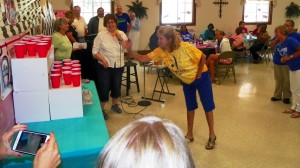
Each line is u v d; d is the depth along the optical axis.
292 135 3.51
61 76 2.02
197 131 3.62
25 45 1.80
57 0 8.22
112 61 3.69
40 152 1.07
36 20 2.86
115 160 0.55
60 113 1.91
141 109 4.41
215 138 3.24
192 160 0.58
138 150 0.55
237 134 3.54
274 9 10.48
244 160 2.95
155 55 2.99
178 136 0.59
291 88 4.14
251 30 10.46
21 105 1.82
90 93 2.46
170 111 4.34
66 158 1.53
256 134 3.54
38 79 1.81
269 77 6.58
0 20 1.61
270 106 4.57
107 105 4.51
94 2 8.70
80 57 4.31
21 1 2.23
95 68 4.16
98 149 1.56
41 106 1.86
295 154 3.06
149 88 5.55
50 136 1.29
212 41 7.90
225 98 4.99
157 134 0.58
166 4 9.44
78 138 1.66
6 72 1.69
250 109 4.43
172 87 5.65
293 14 10.51
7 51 1.74
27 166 1.46
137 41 8.86
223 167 2.82
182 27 8.11
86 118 1.95
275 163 2.89
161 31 2.72
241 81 6.21
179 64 2.87
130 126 0.61
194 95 3.19
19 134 1.34
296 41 3.92
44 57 1.81
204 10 9.84
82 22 6.35
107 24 3.58
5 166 1.44
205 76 3.03
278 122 3.91
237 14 10.19
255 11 10.40
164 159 0.54
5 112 1.65
